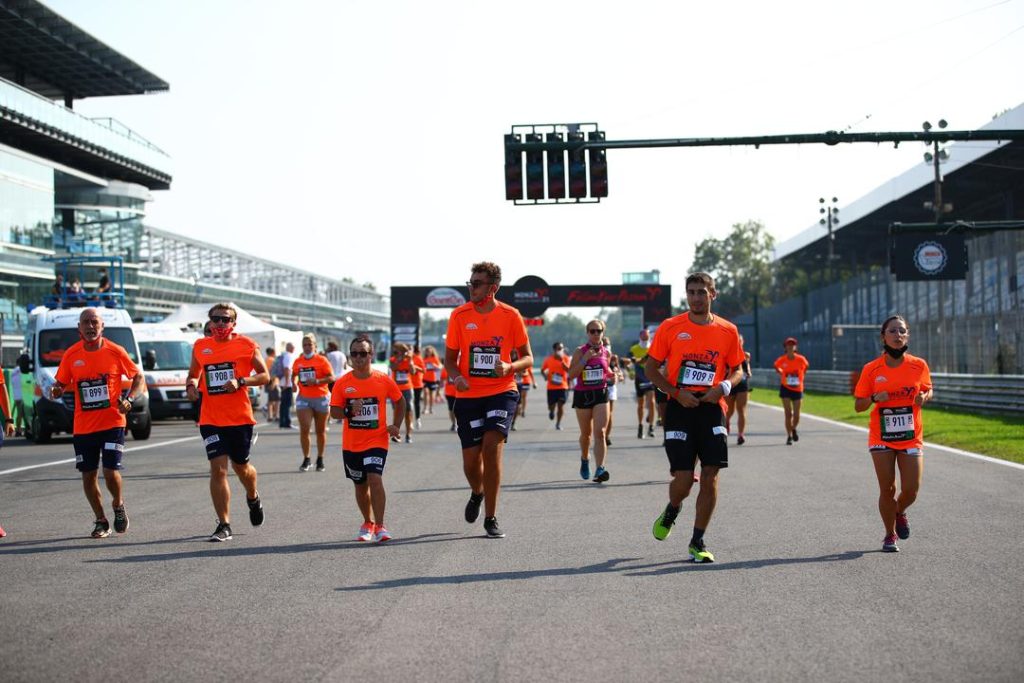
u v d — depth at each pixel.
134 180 76.19
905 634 5.23
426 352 33.84
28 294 52.44
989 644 5.03
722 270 104.50
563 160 17.17
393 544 8.17
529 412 32.81
